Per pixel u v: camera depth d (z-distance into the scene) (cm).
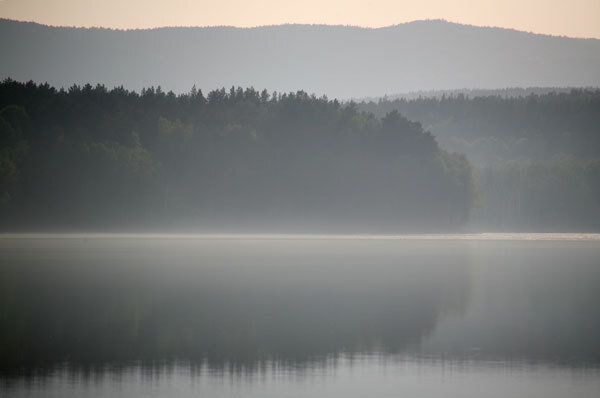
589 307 15462
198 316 14012
